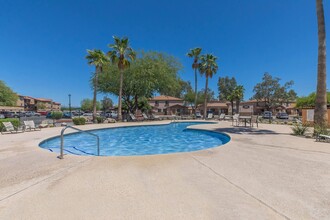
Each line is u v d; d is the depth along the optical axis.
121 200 3.62
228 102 63.00
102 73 29.89
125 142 14.23
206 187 4.20
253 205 3.41
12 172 5.22
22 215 3.12
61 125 20.11
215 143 13.58
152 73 29.28
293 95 64.19
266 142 9.54
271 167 5.57
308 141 9.83
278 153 7.27
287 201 3.54
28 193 3.92
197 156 6.87
